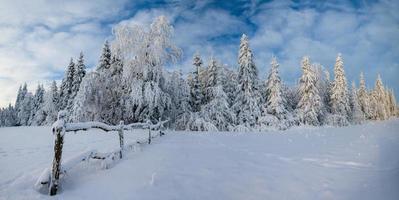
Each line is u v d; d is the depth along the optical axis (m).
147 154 8.12
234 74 40.53
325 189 5.55
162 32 22.56
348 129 18.59
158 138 13.09
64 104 45.00
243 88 36.00
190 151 9.21
